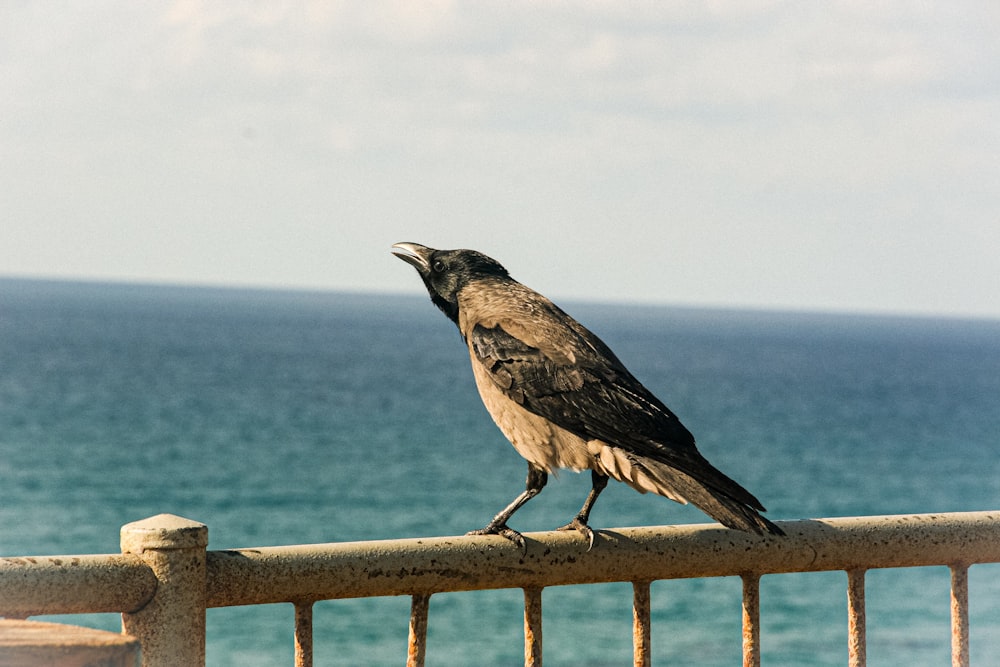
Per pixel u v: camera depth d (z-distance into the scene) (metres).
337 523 39.50
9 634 2.46
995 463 60.59
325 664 21.45
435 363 137.12
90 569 2.94
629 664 22.05
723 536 3.70
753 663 3.76
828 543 3.78
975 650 23.28
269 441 60.97
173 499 42.97
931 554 3.88
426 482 48.47
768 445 65.62
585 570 3.55
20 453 52.97
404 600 26.48
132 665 2.41
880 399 102.75
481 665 21.72
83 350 131.88
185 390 88.31
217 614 24.94
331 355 146.12
